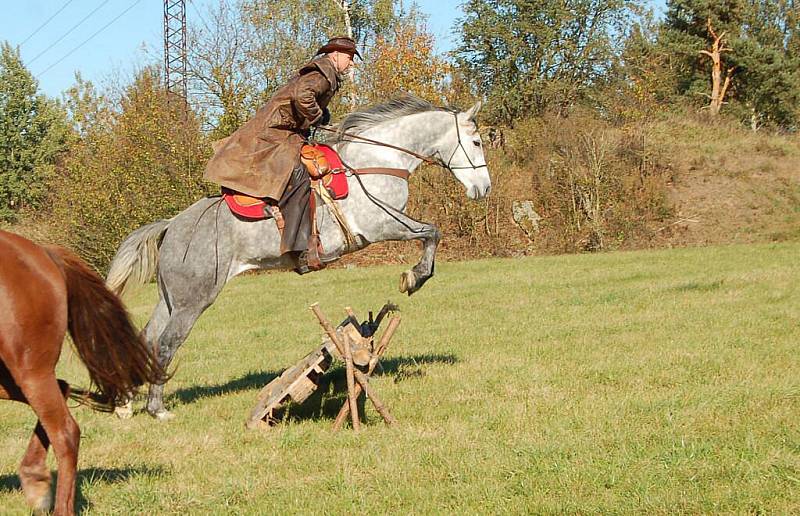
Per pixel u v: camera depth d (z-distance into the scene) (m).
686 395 7.88
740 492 5.37
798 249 21.94
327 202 8.20
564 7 37.75
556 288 17.38
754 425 6.79
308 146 8.20
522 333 12.34
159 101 28.52
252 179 7.96
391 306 7.97
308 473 6.35
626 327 12.10
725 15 48.03
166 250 8.23
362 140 8.59
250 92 28.45
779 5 51.66
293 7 34.66
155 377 5.56
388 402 8.36
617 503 5.32
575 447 6.43
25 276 4.91
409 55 34.69
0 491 6.07
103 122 31.58
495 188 29.58
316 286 20.59
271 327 14.94
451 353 11.07
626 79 38.22
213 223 8.20
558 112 36.22
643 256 22.77
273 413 7.96
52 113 42.19
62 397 4.99
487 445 6.65
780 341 10.35
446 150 9.04
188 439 7.44
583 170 30.12
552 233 29.67
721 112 46.25
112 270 8.22
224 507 5.60
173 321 8.23
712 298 14.25
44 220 28.75
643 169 32.03
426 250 8.70
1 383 5.23
